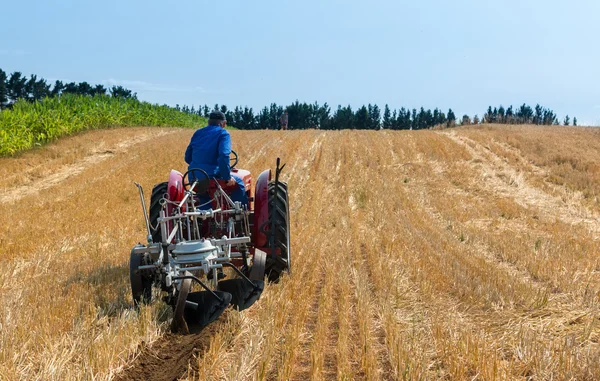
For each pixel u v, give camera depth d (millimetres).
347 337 4621
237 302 4988
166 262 4848
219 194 5785
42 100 24297
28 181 15570
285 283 5926
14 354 3938
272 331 4500
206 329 4805
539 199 13992
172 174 5945
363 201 13523
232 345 4398
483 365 3906
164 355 4258
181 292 4410
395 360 4047
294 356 4133
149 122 30812
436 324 4699
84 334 4402
